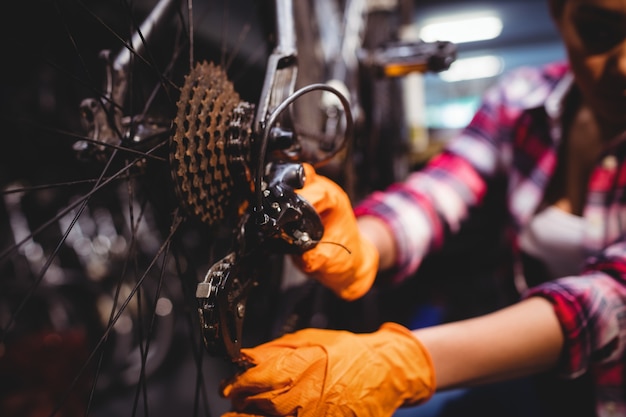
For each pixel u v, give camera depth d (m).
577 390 0.84
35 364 1.53
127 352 2.28
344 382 0.48
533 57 3.20
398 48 0.96
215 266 0.44
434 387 0.54
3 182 2.41
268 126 0.44
